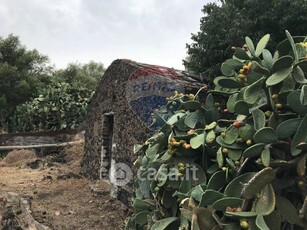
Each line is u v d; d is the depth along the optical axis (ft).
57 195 29.17
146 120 25.57
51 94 57.52
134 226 18.08
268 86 12.87
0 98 92.89
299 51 13.67
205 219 12.00
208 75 29.25
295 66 12.64
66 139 52.29
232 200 11.70
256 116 12.93
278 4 27.61
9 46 104.37
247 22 28.32
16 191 29.27
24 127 59.47
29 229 23.36
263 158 11.90
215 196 12.22
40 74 109.91
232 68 15.51
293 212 11.62
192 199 13.17
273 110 12.95
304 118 11.79
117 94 29.48
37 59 108.58
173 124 16.08
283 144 12.28
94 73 133.18
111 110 30.45
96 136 33.12
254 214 11.18
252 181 11.37
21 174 35.37
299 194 12.30
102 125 32.04
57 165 39.96
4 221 26.32
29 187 30.58
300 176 11.92
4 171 37.24
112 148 30.12
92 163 33.50
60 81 65.87
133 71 27.53
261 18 28.04
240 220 11.32
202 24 31.42
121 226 23.70
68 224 23.67
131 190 26.40
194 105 16.16
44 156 45.47
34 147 46.80
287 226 12.03
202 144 14.57
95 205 27.12
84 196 29.01
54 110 57.00
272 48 27.37
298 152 11.80
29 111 58.95
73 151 44.62
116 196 27.91
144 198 17.80
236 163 13.12
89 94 59.77
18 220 25.23
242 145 13.25
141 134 25.96
